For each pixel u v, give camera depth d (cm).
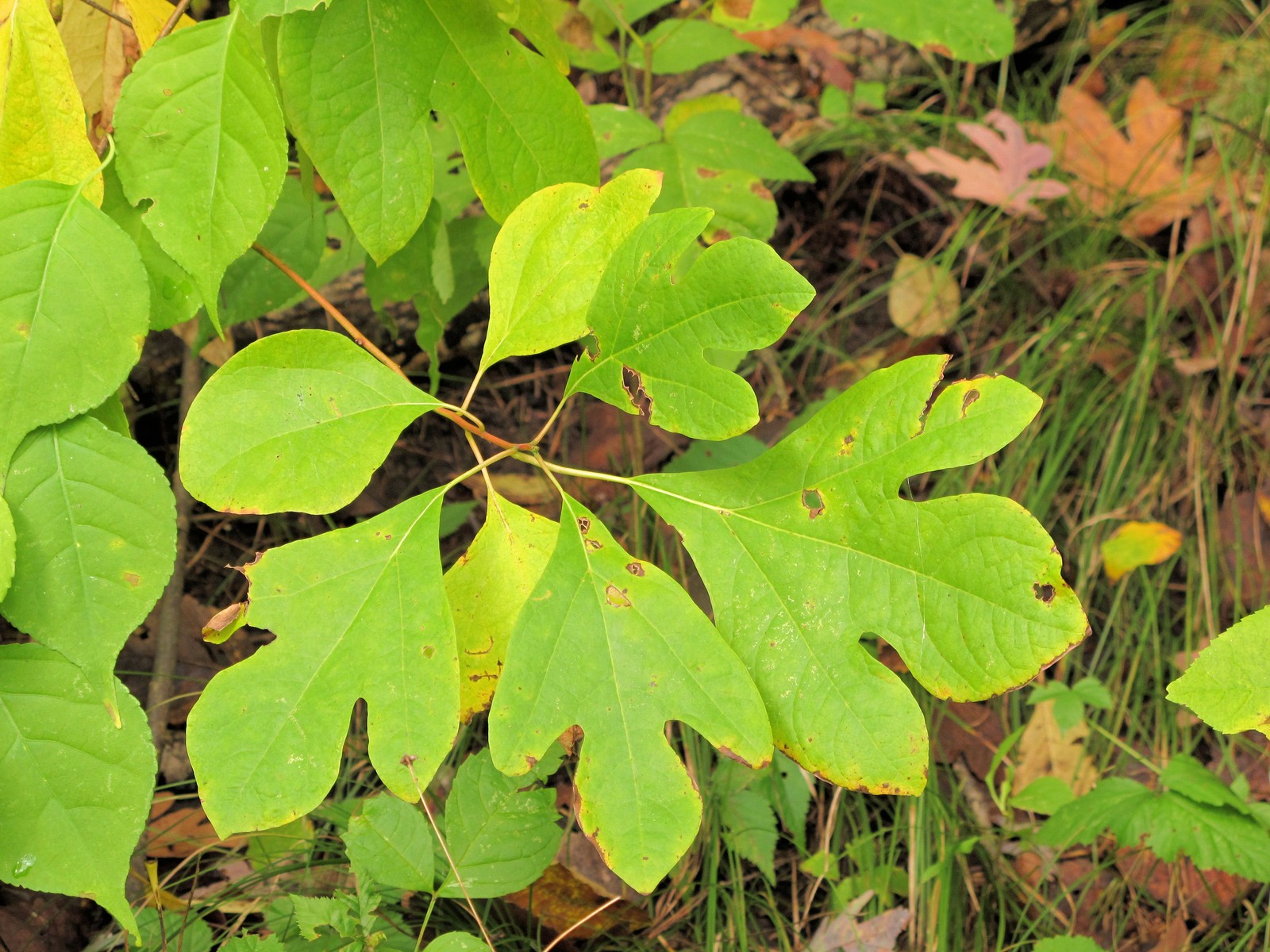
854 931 56
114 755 35
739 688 34
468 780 45
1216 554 73
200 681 65
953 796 62
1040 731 66
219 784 33
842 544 36
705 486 37
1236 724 36
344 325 42
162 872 59
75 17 41
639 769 34
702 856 59
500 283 37
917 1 57
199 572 71
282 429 35
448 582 38
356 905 44
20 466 34
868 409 36
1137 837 53
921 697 67
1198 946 58
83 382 34
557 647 34
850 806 63
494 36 40
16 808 35
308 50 37
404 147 39
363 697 34
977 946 57
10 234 34
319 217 55
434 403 36
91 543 34
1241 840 51
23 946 53
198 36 35
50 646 34
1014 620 34
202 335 55
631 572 35
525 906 54
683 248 34
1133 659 69
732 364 61
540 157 41
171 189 35
